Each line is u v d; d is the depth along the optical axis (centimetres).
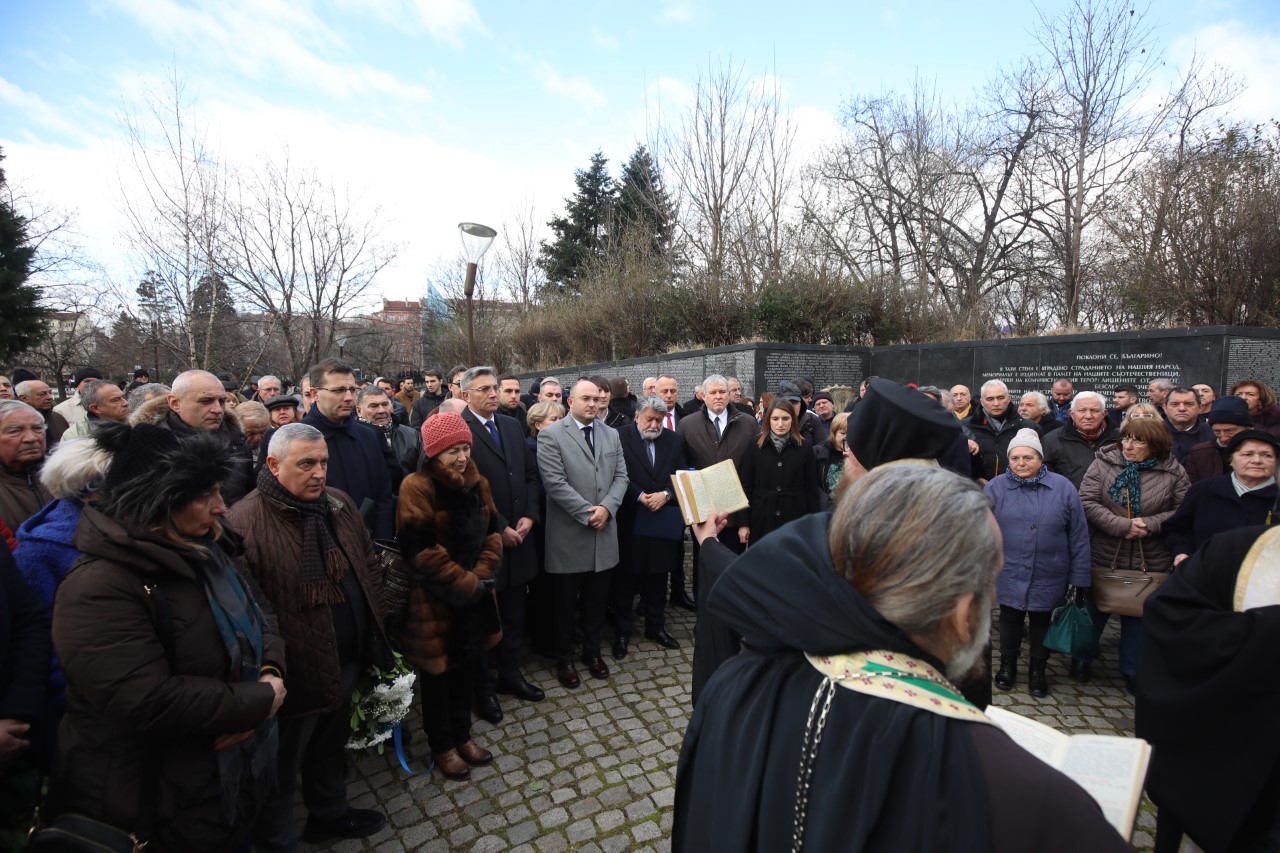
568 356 1919
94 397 461
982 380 1095
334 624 256
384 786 310
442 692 313
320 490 248
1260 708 177
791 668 97
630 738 352
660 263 1622
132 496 174
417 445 466
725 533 503
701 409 545
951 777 77
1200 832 187
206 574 190
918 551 88
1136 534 387
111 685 164
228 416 407
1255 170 997
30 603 192
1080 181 1802
